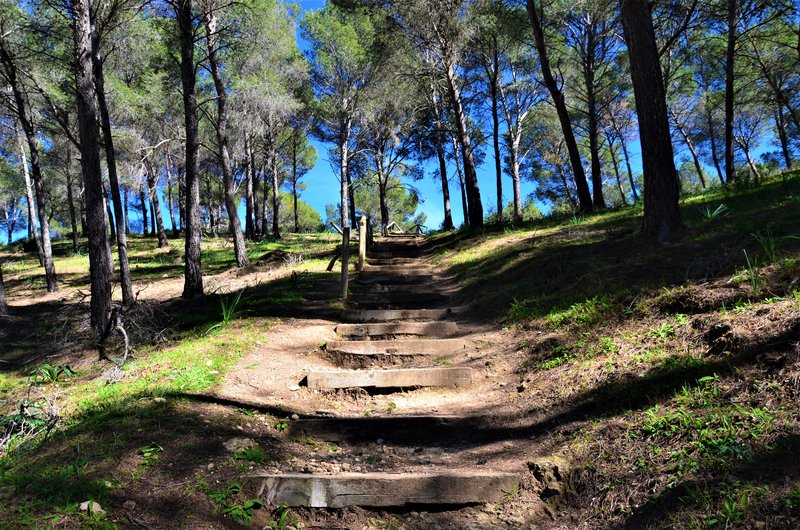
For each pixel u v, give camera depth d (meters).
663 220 6.82
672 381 3.48
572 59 21.03
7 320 10.02
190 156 9.98
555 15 17.45
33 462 3.14
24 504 2.55
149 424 3.63
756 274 4.29
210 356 5.54
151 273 16.80
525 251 9.95
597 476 2.96
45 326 9.42
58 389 5.40
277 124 26.58
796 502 2.12
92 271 7.57
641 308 4.81
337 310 7.70
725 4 14.88
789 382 2.88
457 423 4.11
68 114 17.48
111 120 17.45
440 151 26.14
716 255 5.18
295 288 9.36
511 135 27.53
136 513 2.66
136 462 3.10
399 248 16.47
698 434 2.84
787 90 20.50
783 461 2.40
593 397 3.83
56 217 48.66
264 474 3.21
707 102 24.88
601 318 5.07
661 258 5.88
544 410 4.02
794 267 4.14
